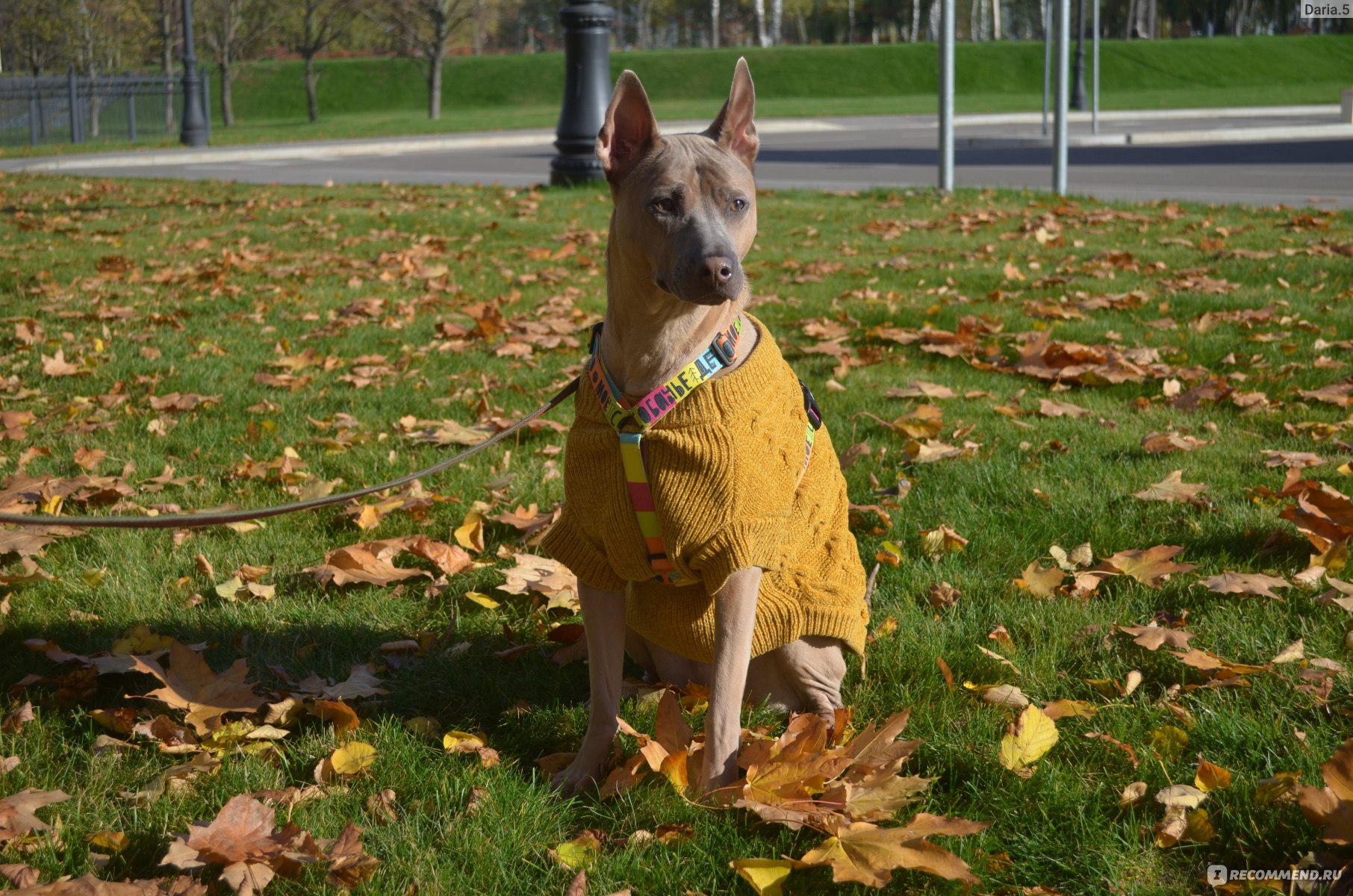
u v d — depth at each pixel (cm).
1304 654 320
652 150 276
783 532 272
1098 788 268
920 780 260
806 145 2578
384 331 745
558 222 1195
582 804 277
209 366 655
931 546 408
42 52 3903
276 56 6625
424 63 5697
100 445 525
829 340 692
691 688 321
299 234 1147
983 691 315
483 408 569
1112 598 370
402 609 382
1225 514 417
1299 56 5569
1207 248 941
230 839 246
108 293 845
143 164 2397
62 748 294
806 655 299
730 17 8612
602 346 280
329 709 305
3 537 412
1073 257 934
